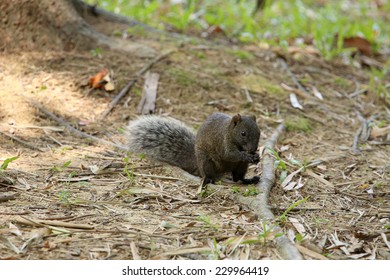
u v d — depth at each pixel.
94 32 13.94
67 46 13.41
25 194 8.61
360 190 9.70
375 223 8.44
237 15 19.23
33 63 12.78
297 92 13.57
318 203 9.12
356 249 7.55
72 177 9.36
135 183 9.30
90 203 8.43
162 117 11.96
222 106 12.63
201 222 7.97
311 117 12.76
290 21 18.94
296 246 7.45
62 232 7.48
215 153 9.69
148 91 12.62
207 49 14.72
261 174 10.09
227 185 9.61
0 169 9.15
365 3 24.28
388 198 9.40
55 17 13.45
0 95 11.73
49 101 11.89
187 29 16.92
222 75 13.61
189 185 9.46
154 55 13.74
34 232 7.43
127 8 17.70
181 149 10.52
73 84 12.48
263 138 11.61
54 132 11.11
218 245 7.36
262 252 7.32
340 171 10.46
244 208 8.62
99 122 11.66
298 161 10.69
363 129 12.45
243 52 14.88
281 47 16.22
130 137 10.64
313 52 16.19
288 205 8.99
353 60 16.30
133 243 7.30
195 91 12.91
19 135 10.80
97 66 13.07
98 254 7.07
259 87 13.50
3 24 12.97
